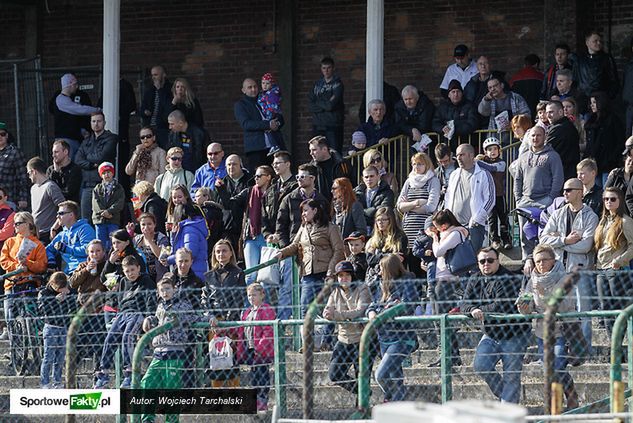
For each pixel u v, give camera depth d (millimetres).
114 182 40406
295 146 51875
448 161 38812
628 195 34469
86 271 34656
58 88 53719
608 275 26516
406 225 36875
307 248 33875
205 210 37406
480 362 28344
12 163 43312
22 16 54750
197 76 53156
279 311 34125
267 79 44656
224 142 52812
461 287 30516
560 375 28234
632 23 47500
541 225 35750
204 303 30531
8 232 40031
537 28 48656
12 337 34281
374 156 37469
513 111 42625
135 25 53938
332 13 51562
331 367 29781
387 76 50719
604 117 39469
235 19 52750
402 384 29094
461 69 44531
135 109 48281
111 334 30547
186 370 29688
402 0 50500
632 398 25875
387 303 28812
